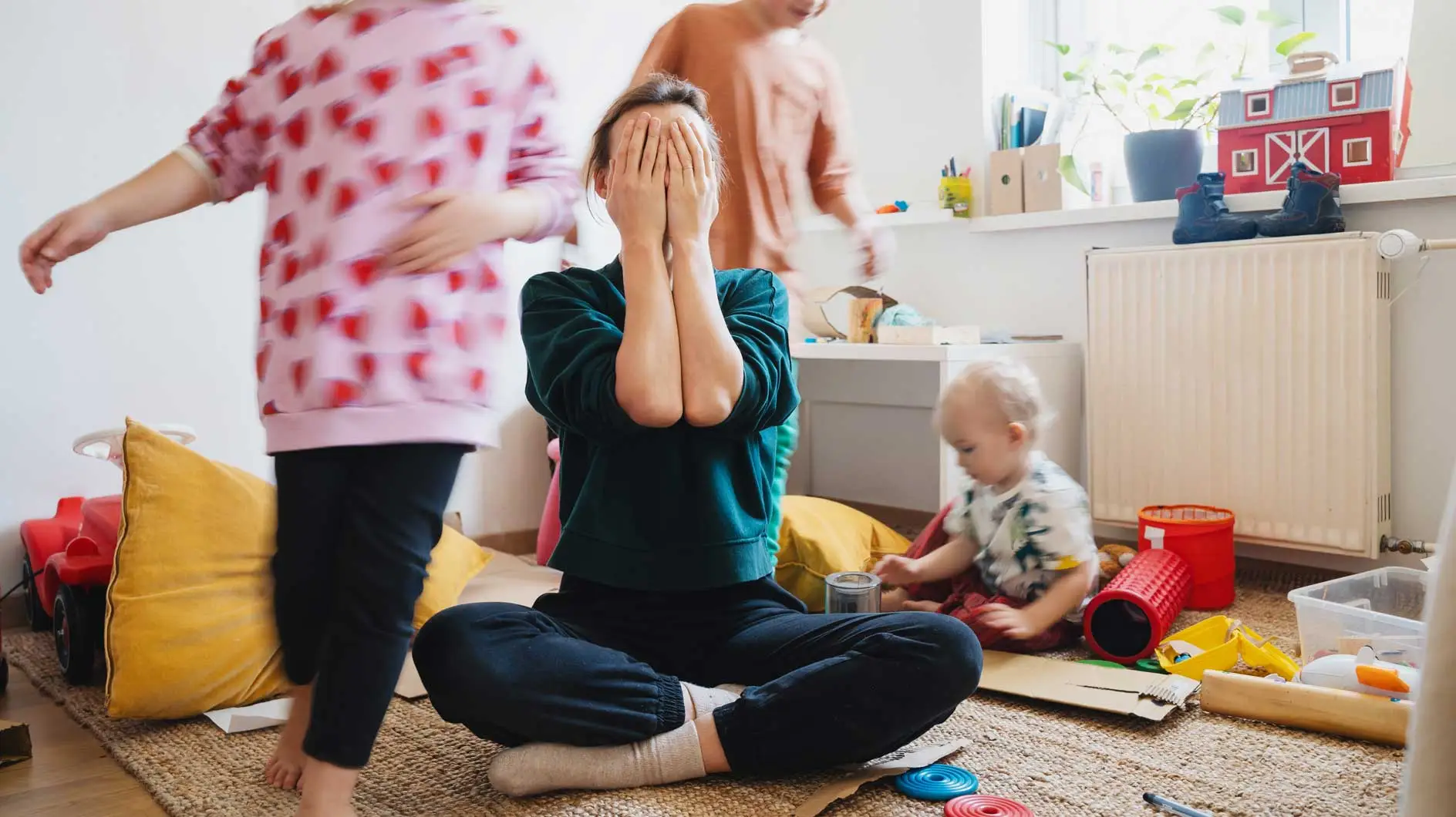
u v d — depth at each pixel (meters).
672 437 1.12
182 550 1.35
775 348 1.13
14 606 1.86
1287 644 1.63
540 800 1.07
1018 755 1.19
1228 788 1.10
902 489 2.65
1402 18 2.10
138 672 1.30
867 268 1.97
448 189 1.02
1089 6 2.51
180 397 2.01
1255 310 2.00
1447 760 0.52
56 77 1.85
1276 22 2.12
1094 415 2.24
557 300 1.17
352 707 0.91
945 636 1.05
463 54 1.06
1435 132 1.96
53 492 1.89
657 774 1.08
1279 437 1.99
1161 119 2.30
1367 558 1.94
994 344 2.15
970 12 2.49
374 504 0.95
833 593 1.44
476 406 1.01
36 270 1.05
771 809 1.04
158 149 1.96
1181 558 1.84
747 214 1.81
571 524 1.15
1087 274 2.22
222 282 2.05
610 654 1.08
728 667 1.15
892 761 1.14
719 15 1.83
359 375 0.96
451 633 1.02
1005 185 2.42
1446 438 1.90
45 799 1.14
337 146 1.00
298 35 1.05
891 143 2.68
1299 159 2.02
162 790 1.13
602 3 2.49
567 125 2.43
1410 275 1.92
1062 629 1.61
